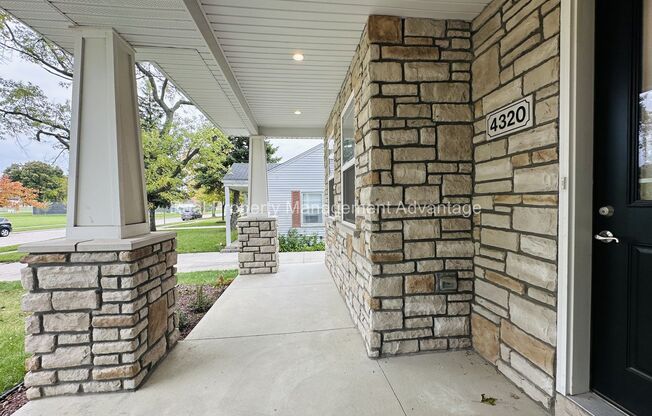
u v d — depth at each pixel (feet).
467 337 7.42
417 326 7.25
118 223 6.27
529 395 5.54
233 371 6.63
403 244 7.19
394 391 5.81
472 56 7.28
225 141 36.94
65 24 6.26
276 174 35.99
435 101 7.21
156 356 6.83
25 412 5.35
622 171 4.49
